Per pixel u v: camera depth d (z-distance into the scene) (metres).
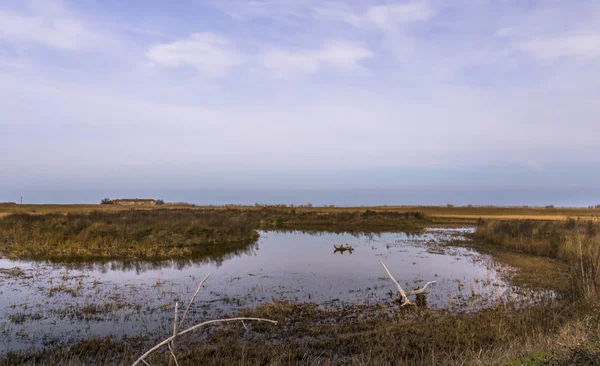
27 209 55.47
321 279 17.55
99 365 8.43
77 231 27.61
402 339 9.98
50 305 13.14
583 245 20.86
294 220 47.94
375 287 16.05
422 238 34.16
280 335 10.41
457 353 8.94
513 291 15.17
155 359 8.60
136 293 14.85
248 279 17.48
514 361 7.09
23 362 8.62
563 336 7.70
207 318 11.87
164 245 26.25
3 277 17.34
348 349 9.47
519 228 31.38
